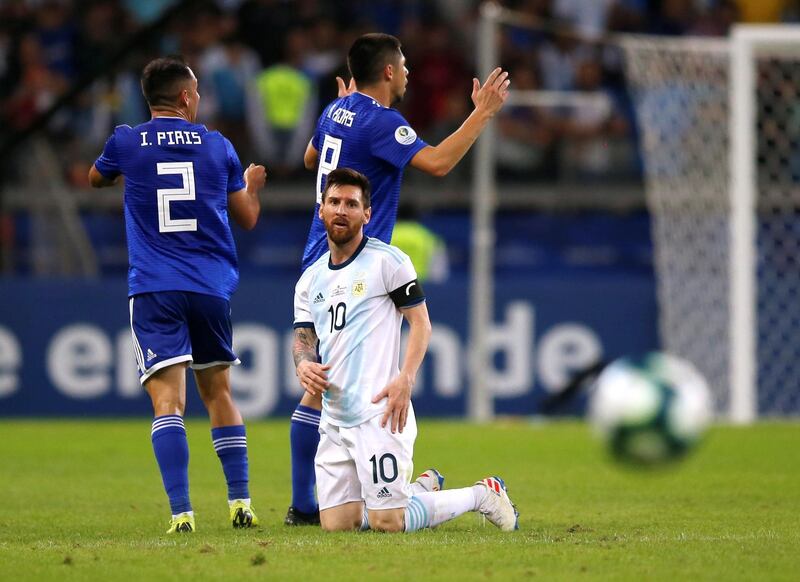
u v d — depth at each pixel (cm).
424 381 5312
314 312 2142
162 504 2642
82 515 2445
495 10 5234
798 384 5441
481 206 5141
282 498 2733
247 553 1850
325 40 6744
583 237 6350
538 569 1717
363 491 2100
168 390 2198
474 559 1794
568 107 6612
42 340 5288
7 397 5272
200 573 1684
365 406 2084
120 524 2305
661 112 5641
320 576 1658
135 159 2238
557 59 6756
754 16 7144
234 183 2330
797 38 4841
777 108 5659
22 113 6294
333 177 2122
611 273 6316
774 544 1962
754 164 5369
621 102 6706
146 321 2202
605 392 2291
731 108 5050
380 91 2355
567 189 6394
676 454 2275
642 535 2088
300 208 6353
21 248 6019
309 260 2353
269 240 6247
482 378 5100
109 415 5284
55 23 6625
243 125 6506
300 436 2270
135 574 1681
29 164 6062
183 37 6644
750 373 4828
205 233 2244
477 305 5112
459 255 6322
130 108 6419
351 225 2106
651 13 7050
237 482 2248
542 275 6319
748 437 4181
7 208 5912
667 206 5538
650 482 3028
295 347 2184
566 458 3619
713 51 5478
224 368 2288
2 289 5278
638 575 1677
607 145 6531
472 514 2419
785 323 5469
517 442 4100
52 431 4612
